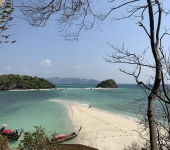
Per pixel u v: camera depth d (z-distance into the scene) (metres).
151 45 2.52
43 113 36.12
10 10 2.26
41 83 158.00
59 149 14.80
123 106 44.97
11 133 19.30
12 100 62.69
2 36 2.29
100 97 72.25
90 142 19.81
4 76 144.25
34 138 9.38
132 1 2.97
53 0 3.28
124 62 3.02
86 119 30.08
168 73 3.78
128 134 21.42
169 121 4.29
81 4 3.52
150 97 2.32
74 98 68.69
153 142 2.04
